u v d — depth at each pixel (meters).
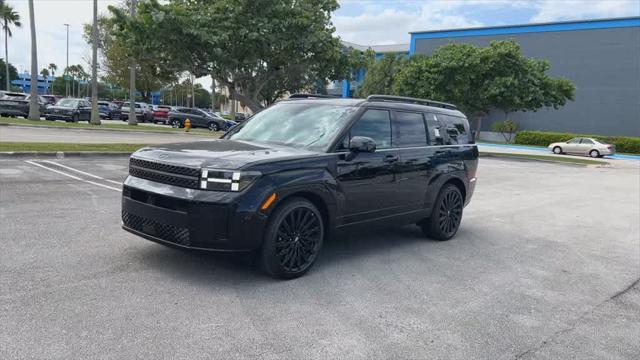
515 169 21.22
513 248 6.62
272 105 6.33
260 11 16.89
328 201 4.89
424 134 6.36
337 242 6.27
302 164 4.65
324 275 4.88
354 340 3.50
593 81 46.03
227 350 3.22
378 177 5.45
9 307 3.63
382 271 5.15
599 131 45.97
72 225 6.16
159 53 17.52
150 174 4.56
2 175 9.48
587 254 6.55
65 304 3.75
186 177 4.26
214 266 4.86
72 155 12.94
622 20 44.28
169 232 4.34
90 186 9.06
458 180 6.94
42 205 7.19
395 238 6.73
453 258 5.88
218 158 4.32
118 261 4.84
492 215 9.23
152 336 3.33
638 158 36.19
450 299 4.46
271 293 4.28
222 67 17.69
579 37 46.44
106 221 6.48
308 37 17.28
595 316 4.30
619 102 44.91
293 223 4.62
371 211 5.45
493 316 4.14
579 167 25.55
